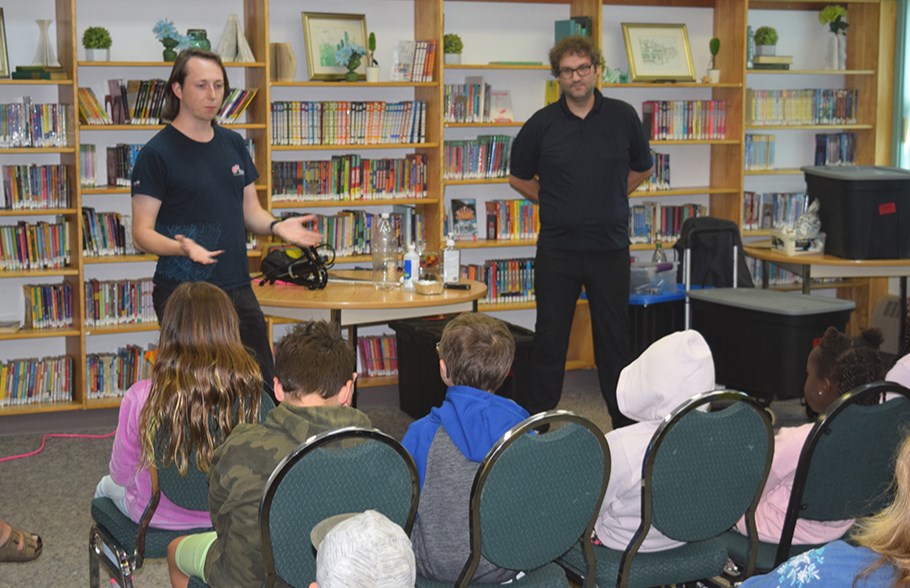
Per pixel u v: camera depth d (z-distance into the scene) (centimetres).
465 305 448
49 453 491
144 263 575
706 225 554
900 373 295
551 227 478
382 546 139
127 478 255
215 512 213
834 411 237
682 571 247
